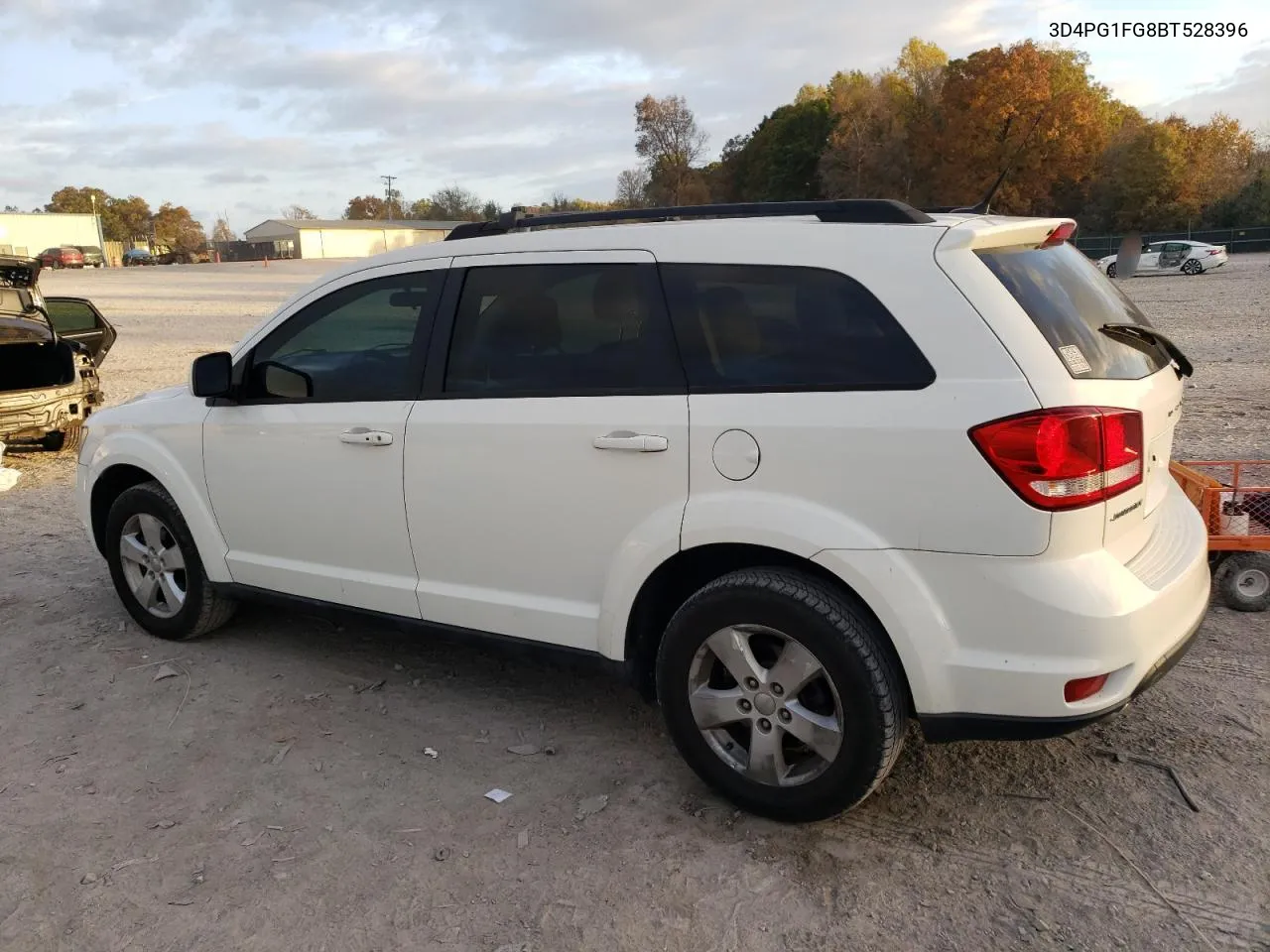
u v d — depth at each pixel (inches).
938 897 109.6
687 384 122.8
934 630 108.3
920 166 2576.3
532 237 138.7
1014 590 104.7
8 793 134.8
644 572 125.3
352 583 156.5
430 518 144.7
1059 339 109.5
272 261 3555.6
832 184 2721.5
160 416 179.6
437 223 4335.6
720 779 126.0
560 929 106.3
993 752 139.0
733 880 113.7
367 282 153.9
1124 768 133.8
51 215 2955.2
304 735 150.5
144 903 111.7
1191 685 155.5
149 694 165.5
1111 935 103.0
